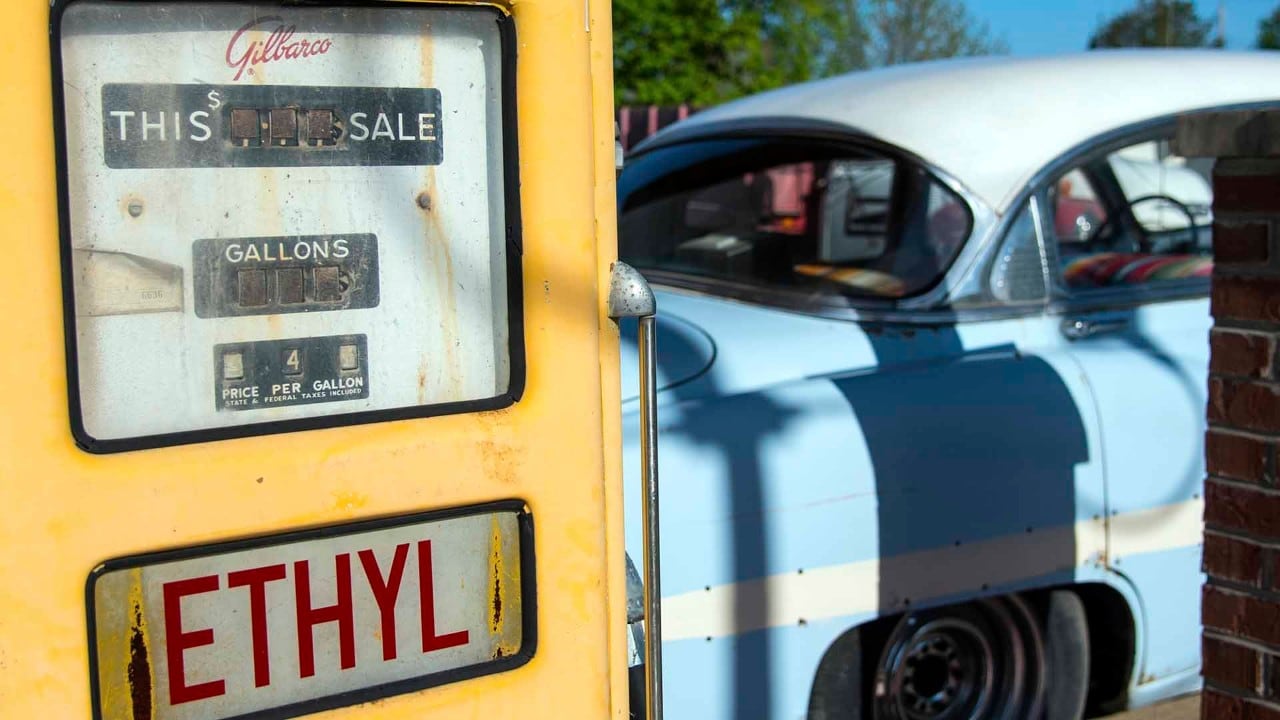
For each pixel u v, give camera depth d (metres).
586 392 1.85
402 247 1.74
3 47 1.48
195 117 1.62
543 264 1.81
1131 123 3.93
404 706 1.79
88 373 1.59
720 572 2.87
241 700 1.69
